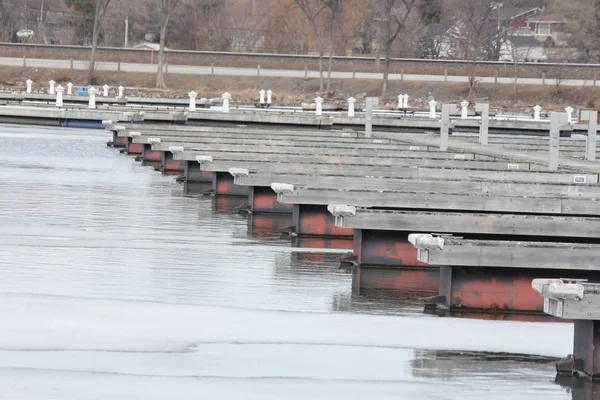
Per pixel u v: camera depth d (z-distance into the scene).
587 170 54.62
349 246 41.28
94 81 194.88
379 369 23.25
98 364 22.70
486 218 35.09
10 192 53.69
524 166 57.53
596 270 30.39
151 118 103.31
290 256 38.25
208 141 70.31
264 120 105.88
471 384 22.34
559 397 21.61
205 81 195.38
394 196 41.53
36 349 23.61
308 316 28.17
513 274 30.69
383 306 30.23
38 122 105.88
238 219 47.94
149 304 28.56
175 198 54.84
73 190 56.00
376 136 82.94
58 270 33.22
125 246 38.69
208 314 27.72
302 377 22.41
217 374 22.36
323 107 147.38
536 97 180.88
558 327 28.17
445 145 67.56
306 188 42.69
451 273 30.50
